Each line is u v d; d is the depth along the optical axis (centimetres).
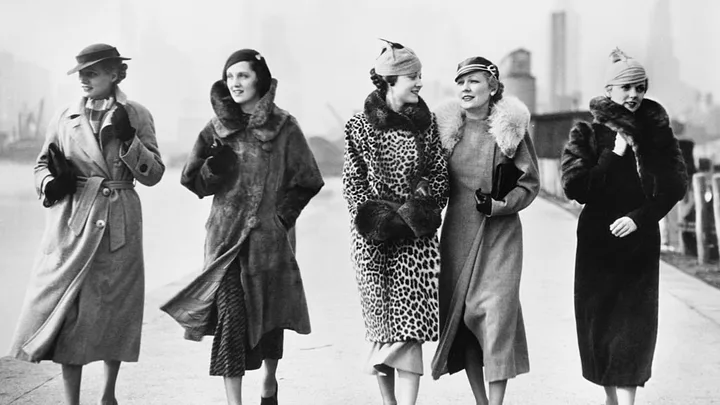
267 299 679
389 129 656
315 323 996
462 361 679
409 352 646
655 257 662
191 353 869
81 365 665
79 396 680
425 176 657
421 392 750
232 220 674
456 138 664
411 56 659
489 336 646
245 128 680
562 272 1334
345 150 669
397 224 634
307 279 1271
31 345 653
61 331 656
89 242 662
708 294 1184
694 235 1538
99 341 662
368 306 662
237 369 658
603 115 663
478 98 659
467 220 666
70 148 675
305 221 2023
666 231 1617
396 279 650
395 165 655
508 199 649
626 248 658
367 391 748
